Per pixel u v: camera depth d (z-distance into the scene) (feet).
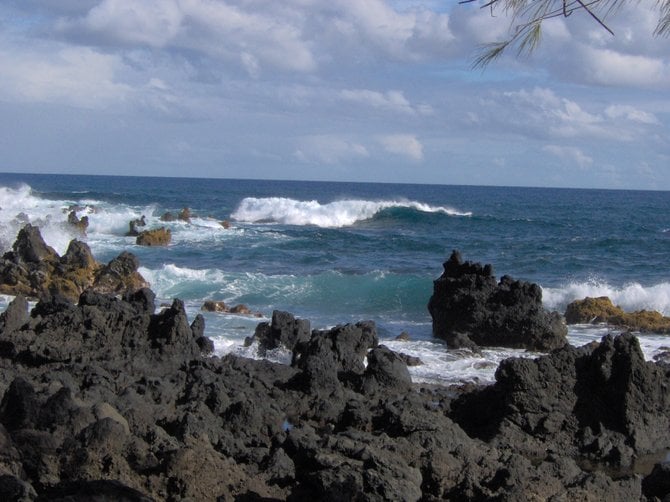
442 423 38.24
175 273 98.89
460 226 199.21
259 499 31.53
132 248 133.90
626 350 43.32
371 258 134.10
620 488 30.66
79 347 52.47
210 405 41.24
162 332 54.19
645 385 42.98
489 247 152.56
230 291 93.71
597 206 344.69
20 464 31.32
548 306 91.04
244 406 39.27
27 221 129.29
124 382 46.11
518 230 192.65
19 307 56.29
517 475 31.22
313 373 47.03
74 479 31.14
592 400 43.27
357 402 44.04
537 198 451.94
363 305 89.35
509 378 43.04
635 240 162.91
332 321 81.35
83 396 40.63
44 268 89.97
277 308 87.76
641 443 42.16
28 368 50.26
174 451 31.96
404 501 29.55
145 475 31.68
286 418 44.75
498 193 540.93
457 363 61.00
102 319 53.67
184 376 47.57
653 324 77.05
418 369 58.80
